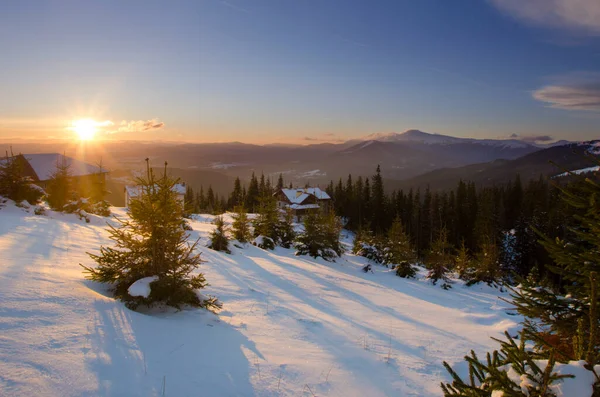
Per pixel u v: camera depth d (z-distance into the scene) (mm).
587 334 3746
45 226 15609
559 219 40969
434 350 7906
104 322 5727
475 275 21641
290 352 6445
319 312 10156
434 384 5977
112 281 7504
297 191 76500
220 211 58906
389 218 69938
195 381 4633
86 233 15867
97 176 43281
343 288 15164
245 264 16906
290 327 8086
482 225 51094
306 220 26438
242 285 11984
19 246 10297
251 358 5793
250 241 27250
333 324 8977
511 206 69375
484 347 8641
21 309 5355
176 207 7801
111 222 24031
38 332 4820
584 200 4254
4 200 20516
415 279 22125
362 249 30609
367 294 14680
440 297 16406
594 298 3090
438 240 22578
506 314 12672
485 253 21922
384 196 73500
